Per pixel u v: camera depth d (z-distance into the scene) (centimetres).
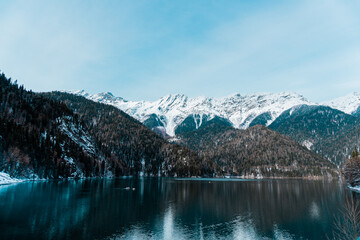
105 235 4872
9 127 15112
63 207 7244
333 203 9062
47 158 16050
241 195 11450
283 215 7056
